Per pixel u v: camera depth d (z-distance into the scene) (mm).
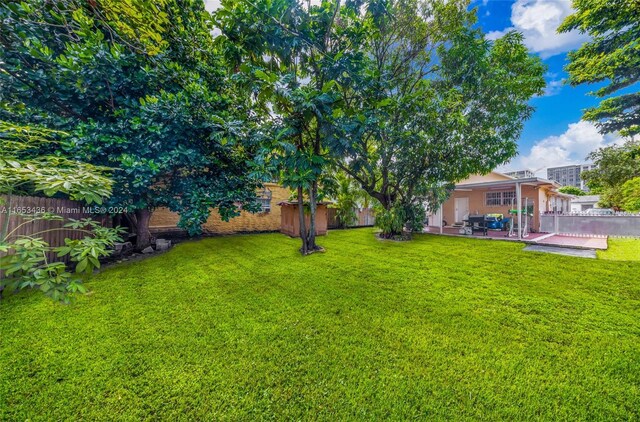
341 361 2246
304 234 6594
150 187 5883
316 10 5316
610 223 9172
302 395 1875
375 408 1761
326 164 6184
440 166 7746
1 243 1896
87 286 4074
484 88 7320
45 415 1664
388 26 7512
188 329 2770
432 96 7438
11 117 4633
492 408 1751
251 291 3895
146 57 5484
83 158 4789
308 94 4824
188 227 6023
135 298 3598
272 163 5512
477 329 2770
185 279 4461
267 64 5855
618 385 1945
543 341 2533
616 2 9547
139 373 2076
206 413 1711
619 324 2830
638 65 10406
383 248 7242
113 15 4844
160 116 5383
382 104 5523
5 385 1903
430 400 1820
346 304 3424
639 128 12188
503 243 7820
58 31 4977
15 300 3453
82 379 1991
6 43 4309
